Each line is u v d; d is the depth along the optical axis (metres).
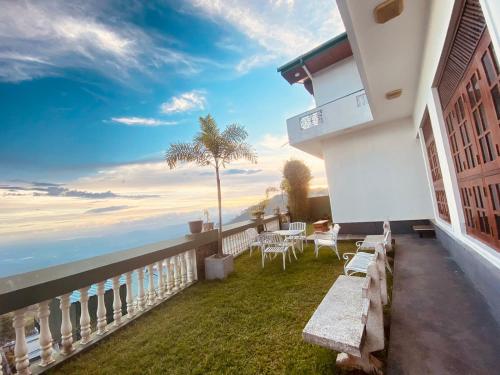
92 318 3.31
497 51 1.41
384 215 7.68
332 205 8.55
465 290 2.97
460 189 3.35
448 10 2.19
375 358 1.88
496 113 1.96
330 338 1.59
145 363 2.33
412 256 4.80
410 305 2.79
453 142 3.33
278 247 5.69
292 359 2.11
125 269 3.22
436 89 3.54
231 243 6.80
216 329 2.85
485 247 2.61
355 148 8.16
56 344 2.83
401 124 7.42
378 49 3.49
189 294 4.17
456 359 1.80
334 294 2.26
